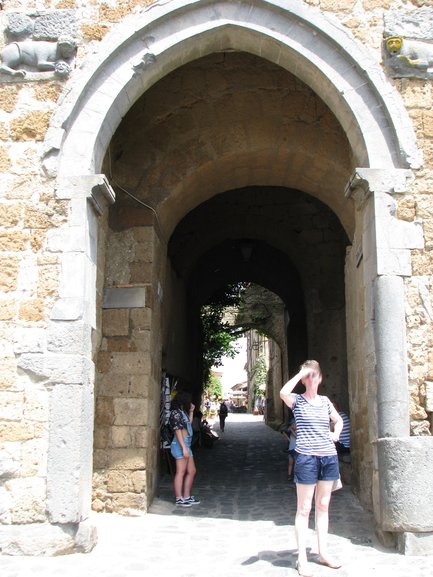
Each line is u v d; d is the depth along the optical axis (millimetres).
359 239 7137
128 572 4949
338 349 11766
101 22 6430
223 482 9297
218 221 12320
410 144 6227
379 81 6324
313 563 5160
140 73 6449
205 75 8227
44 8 6477
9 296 5883
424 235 6090
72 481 5484
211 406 36375
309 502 4953
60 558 5332
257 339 36375
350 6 6504
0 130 6242
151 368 7840
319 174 8539
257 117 8203
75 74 6309
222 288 18750
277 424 20547
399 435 5684
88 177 6074
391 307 5918
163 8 6449
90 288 6117
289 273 15469
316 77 6609
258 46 6719
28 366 5703
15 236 6008
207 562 5250
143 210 8086
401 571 4938
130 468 7320
